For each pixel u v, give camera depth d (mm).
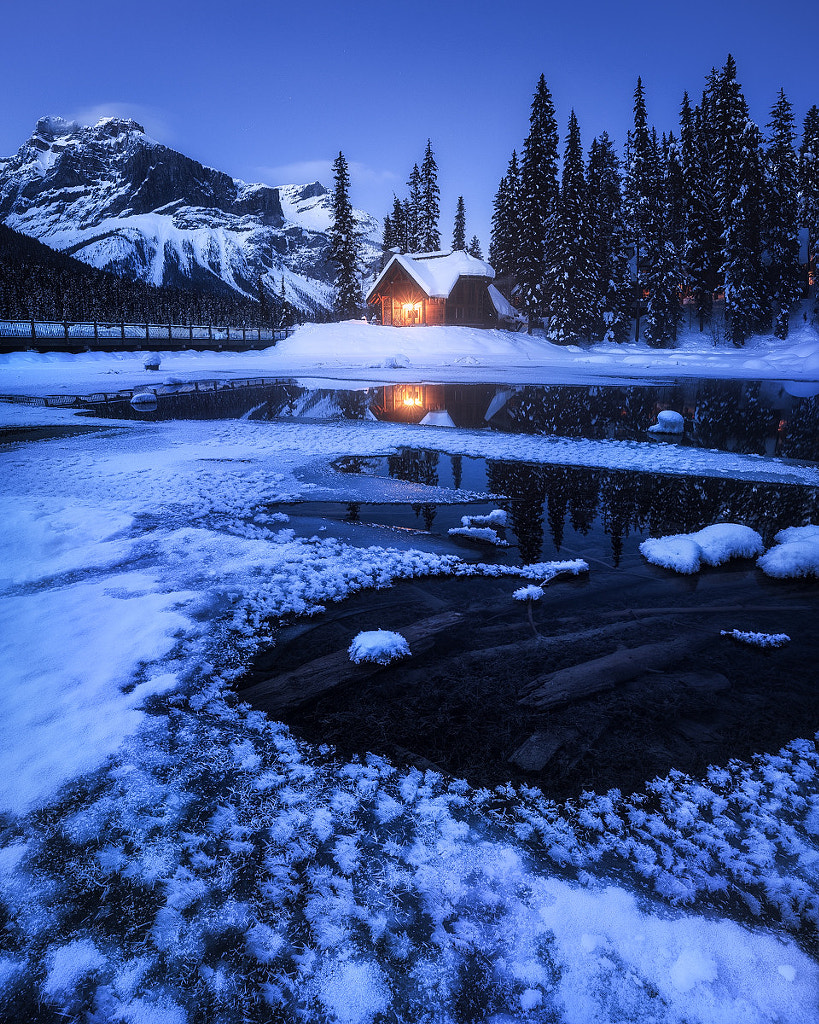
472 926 1814
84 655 3395
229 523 6012
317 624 3898
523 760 2617
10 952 1732
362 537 5730
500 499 7082
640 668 3375
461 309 53562
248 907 1875
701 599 4367
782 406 16375
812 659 3484
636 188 50219
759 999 1603
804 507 6762
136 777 2453
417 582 4656
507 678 3273
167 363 32031
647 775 2531
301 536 5727
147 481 7484
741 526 5453
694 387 21625
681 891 1938
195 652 3473
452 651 3572
